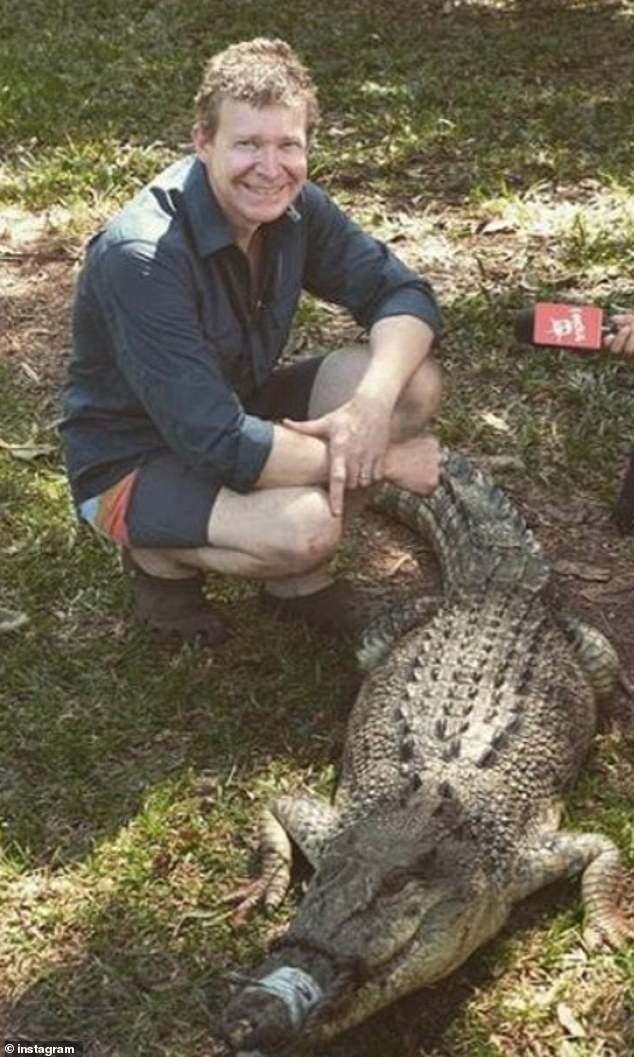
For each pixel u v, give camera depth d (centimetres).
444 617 447
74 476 444
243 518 421
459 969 360
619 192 724
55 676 450
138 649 459
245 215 404
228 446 408
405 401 445
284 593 470
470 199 724
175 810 404
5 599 480
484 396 584
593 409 572
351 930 328
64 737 426
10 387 594
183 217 411
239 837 398
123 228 406
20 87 860
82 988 356
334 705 442
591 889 374
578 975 358
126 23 989
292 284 433
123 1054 340
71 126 812
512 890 370
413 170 759
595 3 1039
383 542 516
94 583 486
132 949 365
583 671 443
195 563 441
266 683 448
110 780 414
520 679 422
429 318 443
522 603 455
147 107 841
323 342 620
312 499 418
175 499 427
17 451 548
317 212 440
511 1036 344
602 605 486
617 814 403
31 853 390
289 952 325
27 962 362
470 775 386
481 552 476
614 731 440
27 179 747
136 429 434
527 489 540
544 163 758
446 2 1041
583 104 840
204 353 408
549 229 694
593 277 653
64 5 1023
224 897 378
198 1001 351
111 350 427
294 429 416
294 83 400
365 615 468
